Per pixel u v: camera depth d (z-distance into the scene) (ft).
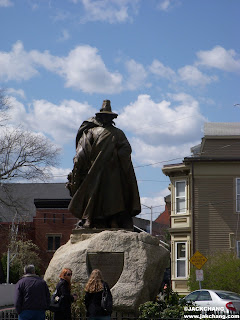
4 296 130.62
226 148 144.36
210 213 138.72
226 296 72.23
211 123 151.94
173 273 142.10
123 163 47.75
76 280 43.42
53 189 250.78
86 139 48.34
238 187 139.23
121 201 47.39
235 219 138.00
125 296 42.39
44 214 237.66
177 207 145.48
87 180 47.32
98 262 43.83
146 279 43.24
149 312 40.86
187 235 141.79
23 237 230.48
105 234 44.27
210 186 139.74
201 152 144.87
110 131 48.26
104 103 49.73
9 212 224.33
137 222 248.73
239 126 150.71
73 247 45.06
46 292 33.99
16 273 192.03
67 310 35.37
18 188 250.78
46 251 235.61
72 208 47.47
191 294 74.79
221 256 119.65
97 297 34.14
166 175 148.15
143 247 43.70
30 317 33.12
